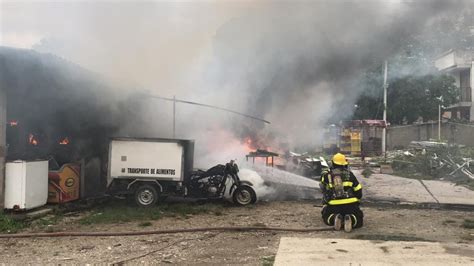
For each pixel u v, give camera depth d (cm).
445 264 485
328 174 699
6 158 786
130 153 902
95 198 980
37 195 813
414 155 1802
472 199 1006
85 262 517
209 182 934
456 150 1588
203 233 664
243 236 643
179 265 501
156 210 845
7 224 703
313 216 796
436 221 752
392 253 533
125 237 641
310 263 495
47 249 579
